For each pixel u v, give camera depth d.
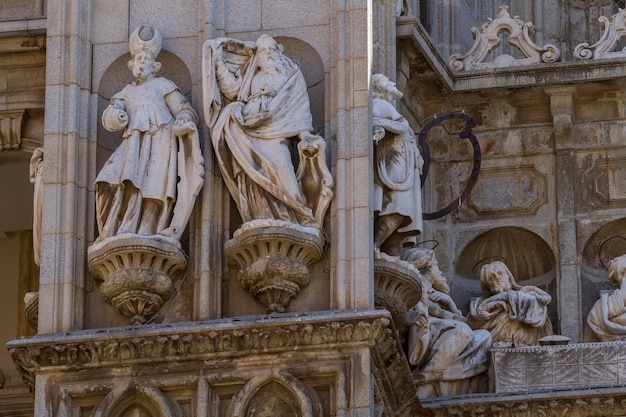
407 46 35.66
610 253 35.94
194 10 32.16
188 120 31.34
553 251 35.94
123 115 31.44
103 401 30.61
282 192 30.92
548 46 36.53
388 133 32.09
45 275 31.19
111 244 30.91
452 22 38.00
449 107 36.69
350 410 30.20
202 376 30.58
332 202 31.06
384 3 35.25
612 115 36.41
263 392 30.47
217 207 31.31
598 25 40.22
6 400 36.62
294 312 30.78
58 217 31.39
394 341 30.84
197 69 31.92
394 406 32.03
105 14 32.28
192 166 31.25
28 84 34.34
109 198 31.27
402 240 32.16
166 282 30.97
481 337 34.22
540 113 36.56
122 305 30.98
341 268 30.78
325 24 31.86
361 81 31.41
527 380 33.69
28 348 30.72
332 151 31.28
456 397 33.50
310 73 31.80
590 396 33.31
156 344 30.61
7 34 34.09
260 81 31.48
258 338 30.45
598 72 36.19
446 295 34.78
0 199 36.12
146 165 31.28
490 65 36.47
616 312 34.97
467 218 36.34
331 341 30.39
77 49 32.03
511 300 35.00
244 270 30.91
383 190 31.94
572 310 35.47
